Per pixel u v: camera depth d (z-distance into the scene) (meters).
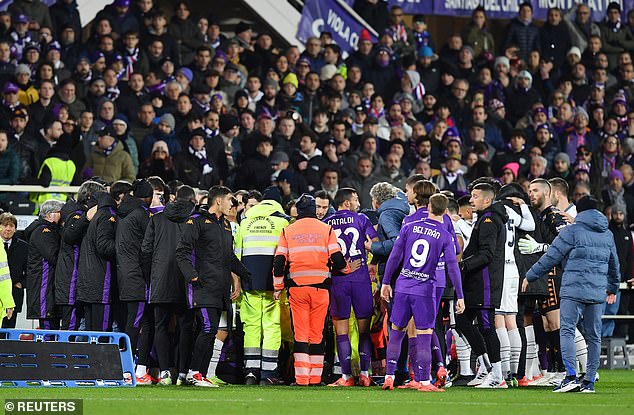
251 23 86.81
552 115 83.62
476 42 88.94
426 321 38.38
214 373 43.00
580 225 37.88
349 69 80.06
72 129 64.94
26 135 64.44
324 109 75.62
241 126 71.06
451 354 47.44
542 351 46.00
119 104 70.00
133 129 69.06
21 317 52.22
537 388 41.88
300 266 42.41
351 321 45.53
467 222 45.34
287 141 70.25
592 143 83.00
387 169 69.44
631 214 76.38
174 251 41.09
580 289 37.72
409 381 42.00
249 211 44.28
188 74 74.06
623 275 67.00
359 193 67.75
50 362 38.62
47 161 60.62
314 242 42.34
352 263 42.62
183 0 78.06
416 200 39.69
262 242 43.66
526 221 43.16
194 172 65.50
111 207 42.75
